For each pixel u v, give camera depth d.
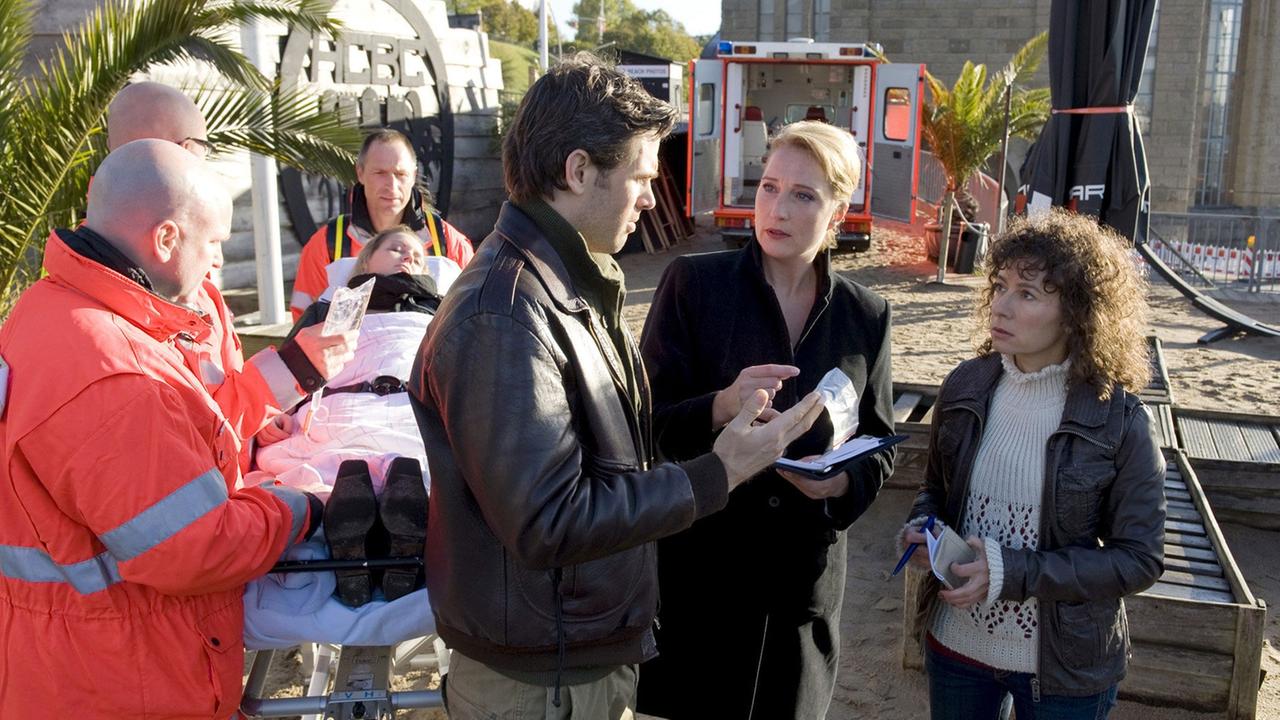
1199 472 5.55
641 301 13.12
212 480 1.95
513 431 1.65
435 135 14.16
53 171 4.89
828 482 2.51
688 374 2.68
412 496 2.25
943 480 2.68
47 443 1.85
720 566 2.68
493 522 1.70
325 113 6.11
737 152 15.74
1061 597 2.24
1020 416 2.42
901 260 16.02
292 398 2.50
